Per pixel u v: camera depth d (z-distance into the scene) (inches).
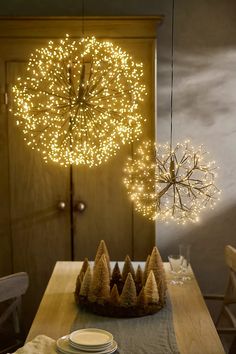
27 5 140.8
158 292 88.4
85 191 128.5
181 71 143.8
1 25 124.3
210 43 143.1
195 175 145.1
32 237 130.2
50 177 128.3
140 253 129.6
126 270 95.5
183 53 143.6
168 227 147.1
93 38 98.2
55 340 76.6
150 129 126.0
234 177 145.9
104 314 85.9
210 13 142.5
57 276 106.9
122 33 124.6
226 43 143.0
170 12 142.3
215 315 149.7
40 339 75.3
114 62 106.0
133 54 125.1
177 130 145.0
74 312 87.8
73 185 128.4
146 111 125.3
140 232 129.1
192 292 98.0
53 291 98.0
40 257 130.7
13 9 141.0
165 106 144.9
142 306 85.3
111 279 95.0
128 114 110.8
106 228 129.3
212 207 146.4
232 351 98.5
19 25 124.3
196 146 145.3
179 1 142.2
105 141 101.8
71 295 96.0
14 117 126.8
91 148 99.7
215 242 147.6
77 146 99.4
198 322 83.8
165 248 147.6
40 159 127.6
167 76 144.1
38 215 129.4
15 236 130.2
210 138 145.3
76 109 96.3
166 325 82.5
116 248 129.7
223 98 144.3
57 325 82.3
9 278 91.7
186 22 142.7
